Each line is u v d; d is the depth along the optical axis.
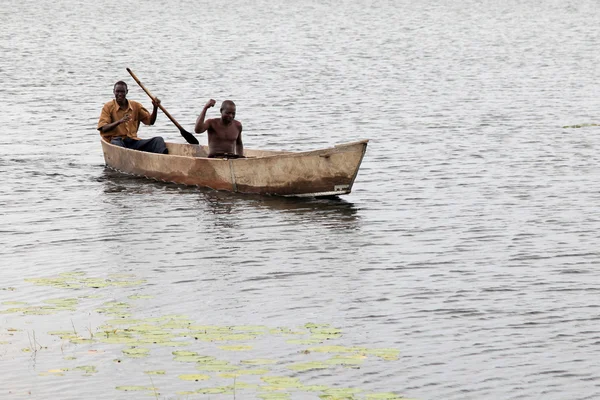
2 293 29.48
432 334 26.28
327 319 27.41
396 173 47.66
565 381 23.41
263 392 22.19
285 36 138.62
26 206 41.06
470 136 58.31
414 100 74.75
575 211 40.03
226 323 27.05
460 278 31.19
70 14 181.75
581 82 86.81
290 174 42.56
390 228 37.47
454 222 38.34
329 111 69.00
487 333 26.36
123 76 90.88
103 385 22.91
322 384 22.98
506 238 35.97
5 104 71.25
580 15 183.00
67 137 58.16
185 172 45.19
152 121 49.41
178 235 36.53
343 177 41.78
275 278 31.19
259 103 73.25
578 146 54.72
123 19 170.75
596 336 26.17
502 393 22.77
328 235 36.50
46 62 102.12
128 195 43.28
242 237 36.25
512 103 73.25
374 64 102.38
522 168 48.66
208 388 22.48
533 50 119.06
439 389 22.92
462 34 143.50
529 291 29.86
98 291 29.77
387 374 23.62
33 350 24.89
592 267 32.31
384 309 28.25
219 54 112.62
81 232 36.97
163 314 27.67
